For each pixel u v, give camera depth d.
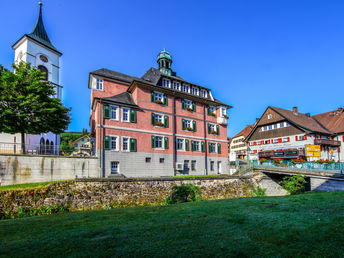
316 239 5.46
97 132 22.28
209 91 34.31
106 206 15.11
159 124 26.80
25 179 17.12
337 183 20.75
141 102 25.89
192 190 19.42
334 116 47.81
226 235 6.06
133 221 8.09
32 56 32.19
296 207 9.34
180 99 29.98
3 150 18.97
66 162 19.38
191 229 6.73
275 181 26.42
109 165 22.12
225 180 22.12
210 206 10.67
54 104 19.52
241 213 8.70
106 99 23.11
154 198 17.59
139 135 24.97
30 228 7.64
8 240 6.29
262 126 48.09
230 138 89.62
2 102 17.77
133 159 23.95
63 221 8.61
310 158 36.59
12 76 18.11
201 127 31.58
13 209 12.72
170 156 27.20
